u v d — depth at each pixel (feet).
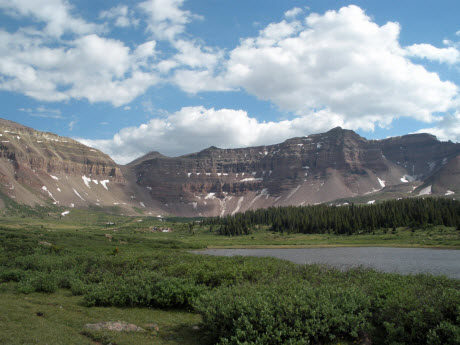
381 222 648.79
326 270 112.98
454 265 246.68
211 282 98.63
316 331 54.60
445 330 49.21
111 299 88.17
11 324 64.54
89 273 124.77
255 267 109.19
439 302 56.18
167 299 85.87
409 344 52.85
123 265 134.00
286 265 124.06
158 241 504.02
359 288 75.61
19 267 142.51
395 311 58.44
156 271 116.26
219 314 59.82
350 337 58.29
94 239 422.41
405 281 91.30
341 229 655.76
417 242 484.33
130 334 63.87
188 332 66.90
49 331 61.87
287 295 63.72
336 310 57.62
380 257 321.73
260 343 50.90
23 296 97.86
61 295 101.60
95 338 60.85
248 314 56.59
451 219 562.66
